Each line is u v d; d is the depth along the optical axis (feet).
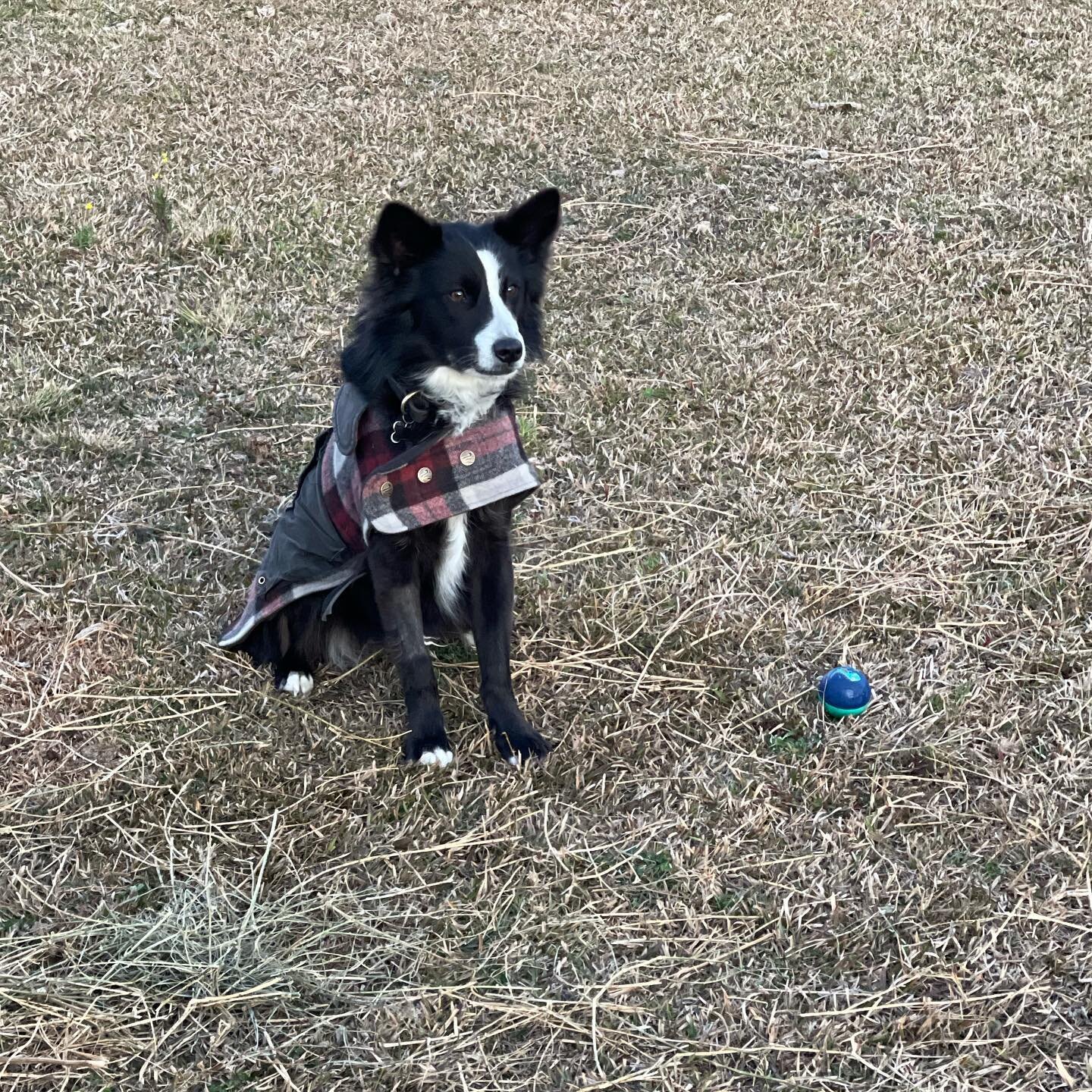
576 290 12.24
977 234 12.67
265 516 10.36
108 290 12.26
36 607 9.68
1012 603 9.62
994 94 15.47
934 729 8.96
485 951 8.11
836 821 8.57
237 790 8.78
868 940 8.09
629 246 12.75
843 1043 7.76
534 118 15.05
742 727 9.06
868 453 10.70
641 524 10.24
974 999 7.85
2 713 9.14
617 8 18.51
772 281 12.30
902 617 9.60
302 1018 7.88
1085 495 10.25
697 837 8.54
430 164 14.11
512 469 8.79
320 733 9.12
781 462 10.68
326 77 16.44
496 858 8.50
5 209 13.15
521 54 16.97
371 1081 7.69
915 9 18.16
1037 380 11.19
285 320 12.01
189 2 18.94
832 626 9.53
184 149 14.52
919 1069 7.67
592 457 10.70
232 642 9.38
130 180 13.74
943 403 11.07
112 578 9.89
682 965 8.04
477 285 8.65
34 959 8.08
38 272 12.42
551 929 8.16
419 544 8.86
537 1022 7.86
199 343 11.74
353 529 8.99
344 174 13.92
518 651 9.50
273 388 11.34
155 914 8.25
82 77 16.31
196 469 10.68
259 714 9.23
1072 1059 7.68
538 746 8.96
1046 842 8.43
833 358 11.48
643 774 8.84
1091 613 9.51
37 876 8.41
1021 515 10.16
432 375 8.70
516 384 8.88
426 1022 7.84
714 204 13.25
